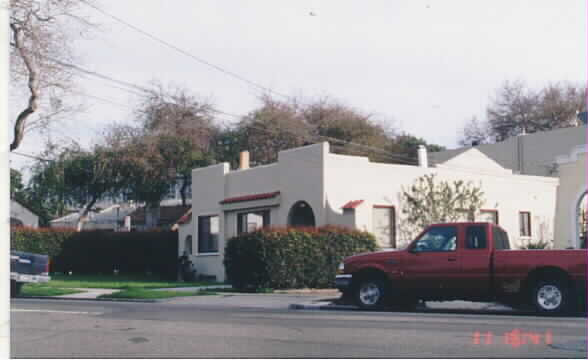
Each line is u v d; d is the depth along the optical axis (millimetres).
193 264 32531
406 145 59750
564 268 14516
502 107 61844
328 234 24344
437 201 28719
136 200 46656
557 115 58875
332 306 17844
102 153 45344
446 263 15516
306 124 53625
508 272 14930
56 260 38469
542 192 33188
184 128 48406
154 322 12352
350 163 26656
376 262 16188
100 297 21219
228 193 31078
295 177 27266
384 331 10828
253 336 10359
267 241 23359
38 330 11195
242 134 51125
